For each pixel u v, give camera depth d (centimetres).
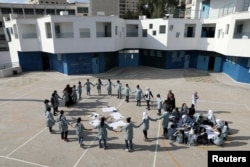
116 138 1154
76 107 1619
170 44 2891
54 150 1041
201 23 2856
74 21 2375
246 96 1878
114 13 5544
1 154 1008
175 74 2795
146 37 3095
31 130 1250
